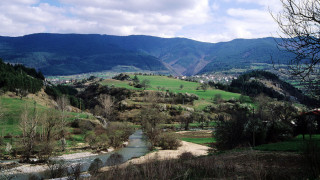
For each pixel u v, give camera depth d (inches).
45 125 2239.2
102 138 2315.5
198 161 810.2
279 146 1321.4
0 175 1175.0
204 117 5349.4
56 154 1934.1
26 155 1763.0
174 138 2305.6
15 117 3002.0
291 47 471.5
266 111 3969.0
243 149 1396.4
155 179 556.1
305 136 1854.1
